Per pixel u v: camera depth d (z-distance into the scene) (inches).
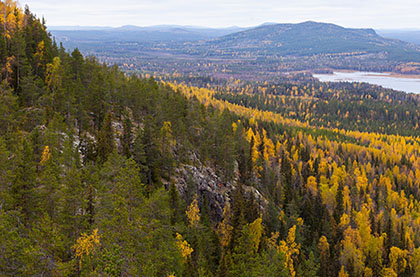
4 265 932.0
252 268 1737.2
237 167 3860.7
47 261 967.0
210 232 2234.3
